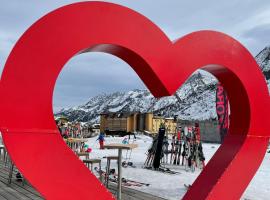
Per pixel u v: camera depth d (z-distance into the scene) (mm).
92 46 2924
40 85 2715
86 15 2859
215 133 30531
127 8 3008
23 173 2664
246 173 3652
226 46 3527
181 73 3248
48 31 2738
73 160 2824
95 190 2881
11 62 2633
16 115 2648
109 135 38312
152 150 10719
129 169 10133
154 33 3123
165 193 6352
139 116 41219
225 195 3516
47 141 2744
